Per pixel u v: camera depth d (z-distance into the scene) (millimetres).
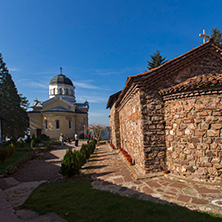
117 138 15750
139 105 6875
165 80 6957
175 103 6441
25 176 8305
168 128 6656
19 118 31531
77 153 8711
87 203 4418
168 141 6633
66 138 32156
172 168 6387
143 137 6641
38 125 36188
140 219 3535
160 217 3590
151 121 6754
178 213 3736
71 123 35594
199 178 5676
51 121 33562
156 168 6633
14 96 30984
